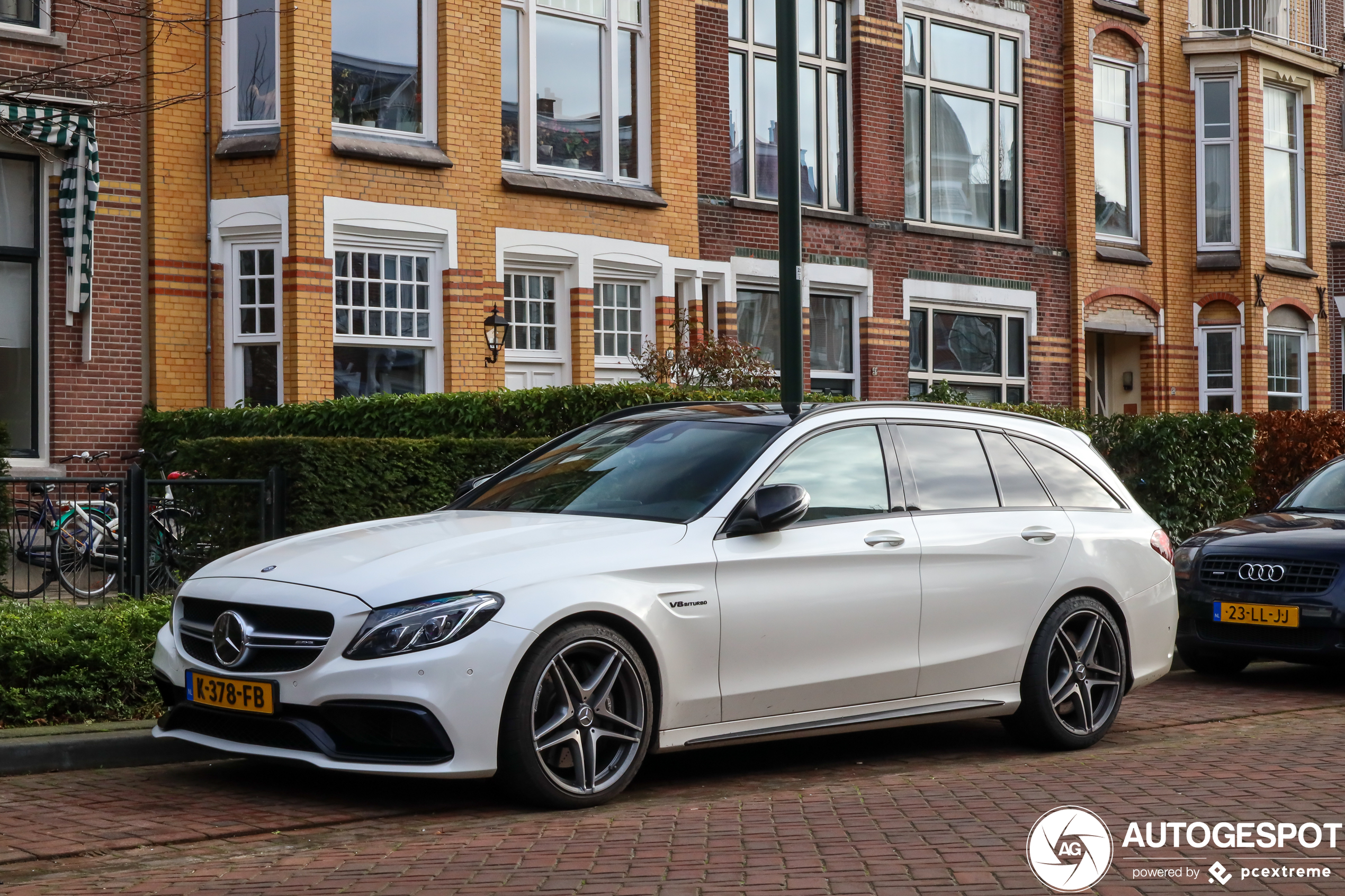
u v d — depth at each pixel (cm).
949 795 622
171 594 927
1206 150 2420
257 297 1477
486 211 1587
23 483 902
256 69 1484
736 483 652
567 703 586
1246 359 2394
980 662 708
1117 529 779
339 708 562
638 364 1625
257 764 685
